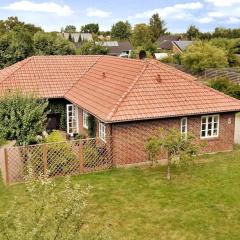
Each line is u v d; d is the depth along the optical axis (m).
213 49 61.94
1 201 16.69
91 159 20.36
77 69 31.39
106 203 16.36
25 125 20.16
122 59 28.64
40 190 8.60
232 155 23.20
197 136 23.02
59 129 29.52
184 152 18.42
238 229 14.12
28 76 29.27
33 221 7.88
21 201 16.58
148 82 23.12
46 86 28.72
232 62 70.06
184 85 23.77
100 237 8.46
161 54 89.44
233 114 23.75
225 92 39.78
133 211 15.61
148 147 19.05
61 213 7.94
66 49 62.69
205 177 19.41
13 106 20.31
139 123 21.08
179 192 17.52
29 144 20.39
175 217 15.07
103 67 29.84
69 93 28.11
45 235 7.60
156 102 22.00
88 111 22.95
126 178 19.38
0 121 20.16
